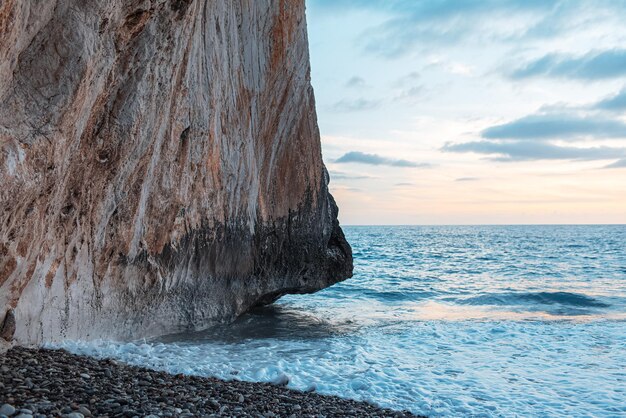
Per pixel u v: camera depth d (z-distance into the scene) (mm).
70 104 6941
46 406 5086
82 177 8484
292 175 17406
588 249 68938
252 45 14703
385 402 8445
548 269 40250
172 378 8039
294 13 16484
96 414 5262
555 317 18391
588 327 15820
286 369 9961
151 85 9453
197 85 11500
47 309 8523
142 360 9172
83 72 6984
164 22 9148
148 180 10469
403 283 30922
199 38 11289
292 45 16516
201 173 12406
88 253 9422
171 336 12430
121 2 7734
